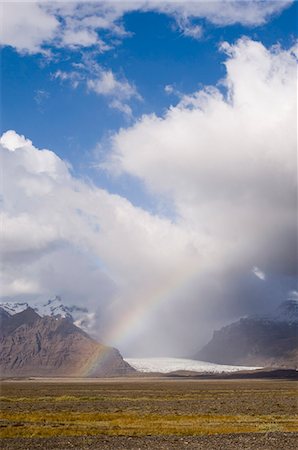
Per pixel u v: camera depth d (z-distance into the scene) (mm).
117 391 157750
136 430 53812
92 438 48062
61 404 96062
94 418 66000
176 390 164500
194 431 52812
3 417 67625
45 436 49906
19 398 115625
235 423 60781
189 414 71562
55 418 66250
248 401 103750
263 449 41656
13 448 42500
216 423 60625
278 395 129375
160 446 43188
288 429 55094
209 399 110688
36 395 131250
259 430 54188
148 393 141125
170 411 77500
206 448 42125
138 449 41750
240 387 196875
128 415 69375
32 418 66438
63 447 42781
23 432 51875
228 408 84250
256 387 196125
